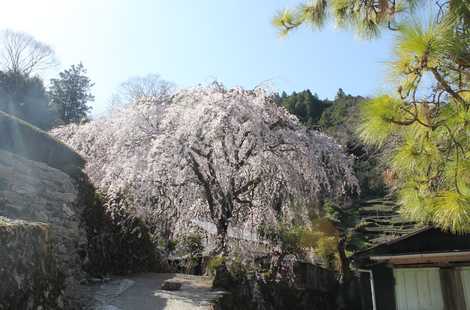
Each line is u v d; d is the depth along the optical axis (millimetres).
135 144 7602
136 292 6285
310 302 8188
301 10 2775
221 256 7273
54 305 4344
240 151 7668
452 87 1818
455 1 1704
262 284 7359
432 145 1945
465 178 1885
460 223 1894
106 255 7453
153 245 9258
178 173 7426
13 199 5746
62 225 6410
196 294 6344
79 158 8359
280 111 8281
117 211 7594
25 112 23156
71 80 30547
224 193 7516
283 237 8500
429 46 1642
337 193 8461
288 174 7547
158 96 8492
